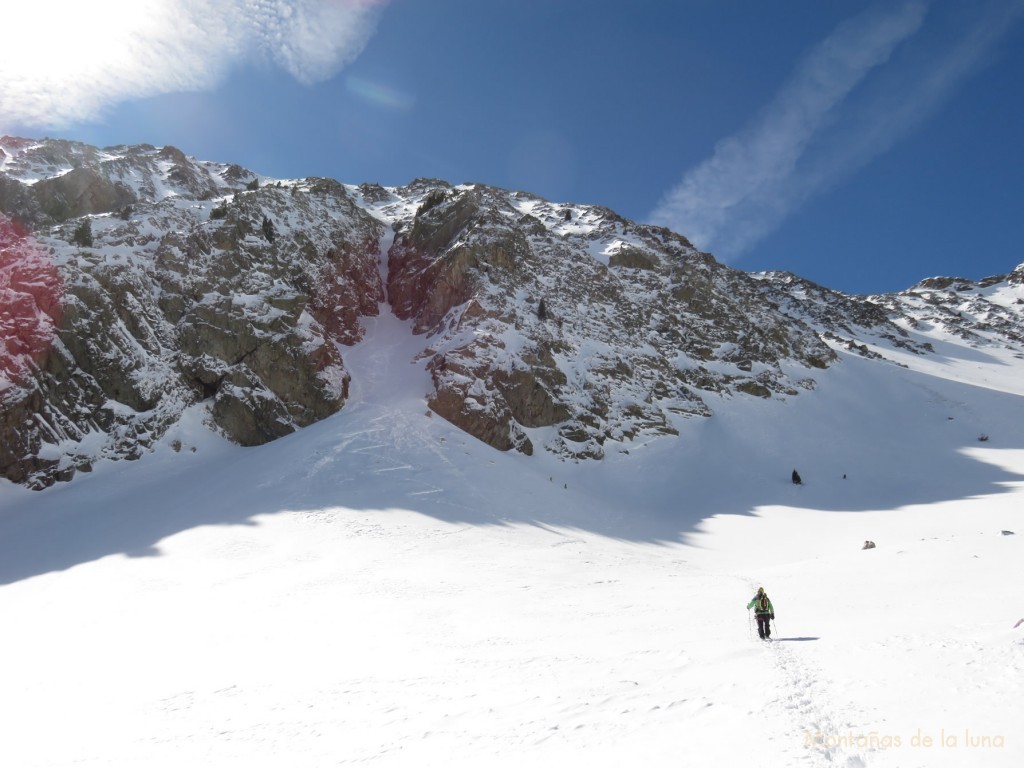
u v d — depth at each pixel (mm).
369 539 36625
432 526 40281
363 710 14758
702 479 64188
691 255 111312
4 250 58031
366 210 121562
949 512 47594
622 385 77625
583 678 14922
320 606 26250
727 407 80812
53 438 51969
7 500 47969
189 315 65000
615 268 101000
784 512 53344
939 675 10734
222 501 43344
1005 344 139625
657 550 42688
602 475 64500
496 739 11492
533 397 69250
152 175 101750
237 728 14688
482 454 58500
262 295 69000
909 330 147500
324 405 63344
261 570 31891
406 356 77375
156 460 54406
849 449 72188
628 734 10547
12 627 25922
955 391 90312
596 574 32250
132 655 22000
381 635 22109
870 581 25656
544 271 90500
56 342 55344
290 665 19656
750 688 11773
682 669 14445
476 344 70000
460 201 97688
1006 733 8062
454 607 25422
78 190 84438
